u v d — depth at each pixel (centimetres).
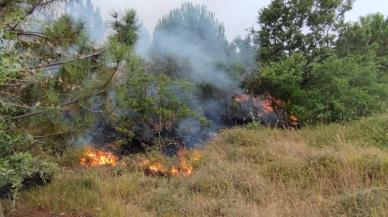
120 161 761
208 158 753
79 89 458
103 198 544
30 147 454
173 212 503
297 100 1082
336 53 1246
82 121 495
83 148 725
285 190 573
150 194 565
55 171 580
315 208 492
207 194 575
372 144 790
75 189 573
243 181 596
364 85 1079
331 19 1232
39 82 416
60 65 447
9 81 360
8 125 393
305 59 1165
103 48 462
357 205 468
